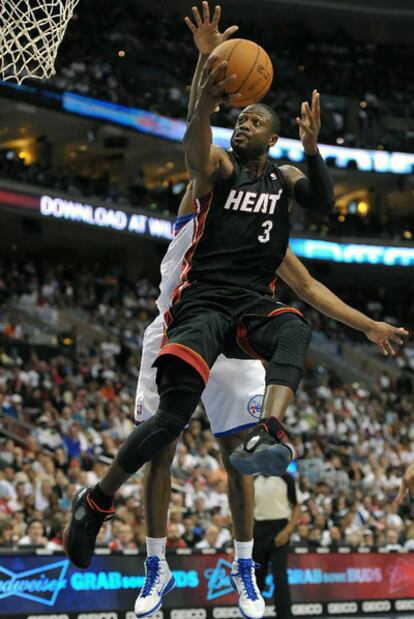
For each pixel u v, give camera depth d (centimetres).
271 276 554
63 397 2450
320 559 1438
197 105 505
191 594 1287
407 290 4806
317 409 3088
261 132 542
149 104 3694
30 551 1164
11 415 2253
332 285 4716
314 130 525
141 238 3856
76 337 3061
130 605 1228
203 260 541
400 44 4875
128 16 4194
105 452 2056
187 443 2155
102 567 1216
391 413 3419
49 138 3756
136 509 1568
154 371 625
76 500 545
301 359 507
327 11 4591
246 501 613
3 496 1603
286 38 4731
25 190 3256
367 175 4325
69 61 3672
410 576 1531
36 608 1157
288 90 4528
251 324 529
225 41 530
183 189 4203
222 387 612
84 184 3566
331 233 4222
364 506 2102
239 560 613
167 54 4191
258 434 477
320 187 533
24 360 2791
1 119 3475
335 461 2456
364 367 4012
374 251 4238
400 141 4322
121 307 3606
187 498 1806
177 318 534
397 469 2602
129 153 3962
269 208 545
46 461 1789
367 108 4616
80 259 4159
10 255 4003
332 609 1429
